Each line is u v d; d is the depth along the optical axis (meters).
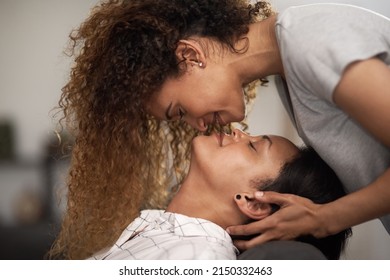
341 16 1.00
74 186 1.39
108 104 1.21
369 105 0.92
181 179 1.61
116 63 1.16
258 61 1.15
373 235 2.59
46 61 3.09
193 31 1.16
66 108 1.35
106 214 1.41
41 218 2.88
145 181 1.52
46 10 3.07
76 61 1.29
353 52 0.92
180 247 1.10
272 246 1.05
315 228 1.10
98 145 1.30
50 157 2.84
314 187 1.19
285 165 1.21
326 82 0.94
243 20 1.17
